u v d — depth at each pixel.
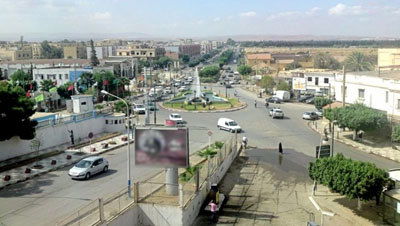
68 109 56.44
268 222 24.14
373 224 23.59
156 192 25.19
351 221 24.11
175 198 24.12
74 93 77.38
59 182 30.92
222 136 49.75
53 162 35.59
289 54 199.62
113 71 111.38
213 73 141.62
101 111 56.69
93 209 19.97
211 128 55.06
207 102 77.81
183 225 22.84
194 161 35.69
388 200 23.58
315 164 27.59
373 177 23.92
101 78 83.62
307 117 61.84
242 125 57.12
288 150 42.84
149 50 191.12
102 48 195.75
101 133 50.53
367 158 39.22
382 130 46.84
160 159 23.61
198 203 25.66
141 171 34.25
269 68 144.38
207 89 112.00
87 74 83.88
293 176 33.69
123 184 30.36
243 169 35.88
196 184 25.80
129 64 137.00
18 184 30.38
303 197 28.45
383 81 50.88
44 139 41.41
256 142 46.59
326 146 31.30
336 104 59.84
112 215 21.56
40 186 29.94
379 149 42.47
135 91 100.06
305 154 41.16
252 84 123.75
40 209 25.14
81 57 195.12
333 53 191.62
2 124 34.19
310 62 153.62
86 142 44.78
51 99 72.75
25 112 35.53
